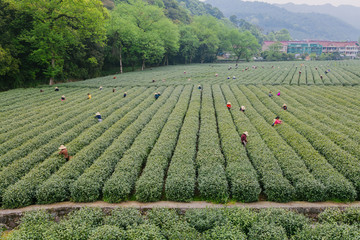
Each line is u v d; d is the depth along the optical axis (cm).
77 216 1086
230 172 1417
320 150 1728
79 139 1955
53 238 956
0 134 2084
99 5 6544
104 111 2823
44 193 1259
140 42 7875
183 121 2612
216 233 961
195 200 1296
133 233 969
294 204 1219
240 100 3397
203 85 4744
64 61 5569
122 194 1269
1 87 4309
